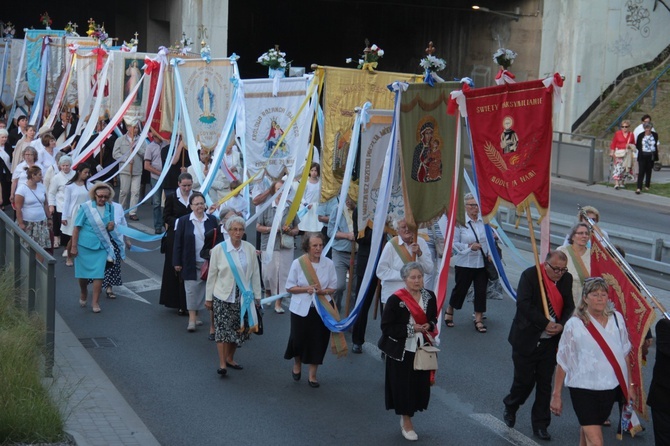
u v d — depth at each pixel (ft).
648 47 116.47
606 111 113.60
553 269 28.60
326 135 40.68
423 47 137.90
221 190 56.59
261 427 28.99
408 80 40.75
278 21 155.94
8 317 33.17
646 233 55.21
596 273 28.02
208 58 52.85
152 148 63.05
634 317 26.00
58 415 26.43
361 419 30.07
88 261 42.32
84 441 25.81
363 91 40.65
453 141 33.14
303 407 31.09
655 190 90.99
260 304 34.88
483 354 37.83
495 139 29.73
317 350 33.09
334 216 41.11
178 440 27.61
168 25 121.70
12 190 53.78
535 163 29.40
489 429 29.40
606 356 24.70
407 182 32.17
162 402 31.01
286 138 47.21
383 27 145.48
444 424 29.78
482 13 125.49
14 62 87.04
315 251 32.99
